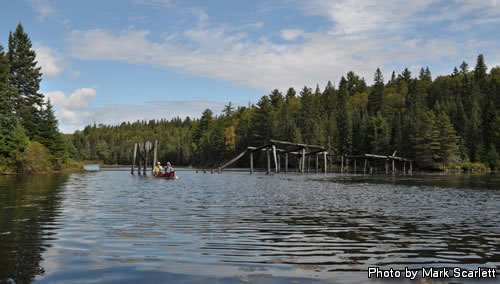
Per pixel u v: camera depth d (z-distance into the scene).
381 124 103.25
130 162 166.25
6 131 50.19
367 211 13.41
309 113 121.50
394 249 7.53
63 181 31.89
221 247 7.51
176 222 10.55
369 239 8.48
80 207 13.87
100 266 6.05
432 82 193.50
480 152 89.88
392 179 41.84
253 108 167.00
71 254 6.82
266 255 6.90
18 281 5.25
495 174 61.34
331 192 22.17
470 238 8.67
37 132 61.38
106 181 32.44
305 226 10.09
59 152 63.12
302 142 106.44
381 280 5.50
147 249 7.27
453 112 107.50
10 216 11.48
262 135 112.38
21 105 63.41
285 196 19.23
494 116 95.69
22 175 45.62
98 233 8.84
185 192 21.28
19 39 67.50
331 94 187.75
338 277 5.61
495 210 13.93
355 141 103.44
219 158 124.50
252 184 30.02
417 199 18.19
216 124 123.50
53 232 8.93
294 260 6.56
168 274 5.64
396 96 166.12
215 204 15.23
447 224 10.66
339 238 8.56
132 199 16.98
